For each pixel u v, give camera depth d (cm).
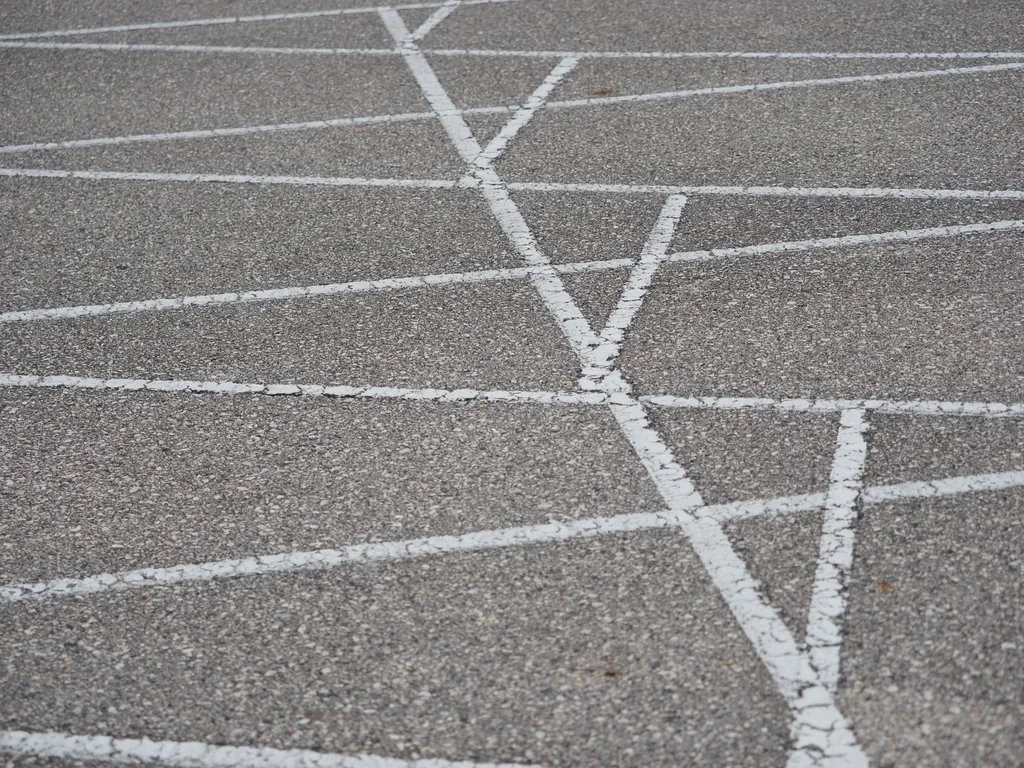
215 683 432
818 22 1059
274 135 899
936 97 886
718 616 444
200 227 767
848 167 789
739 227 723
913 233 699
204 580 479
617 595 457
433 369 604
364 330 641
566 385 584
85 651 449
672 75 965
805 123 859
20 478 544
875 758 387
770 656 426
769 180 780
